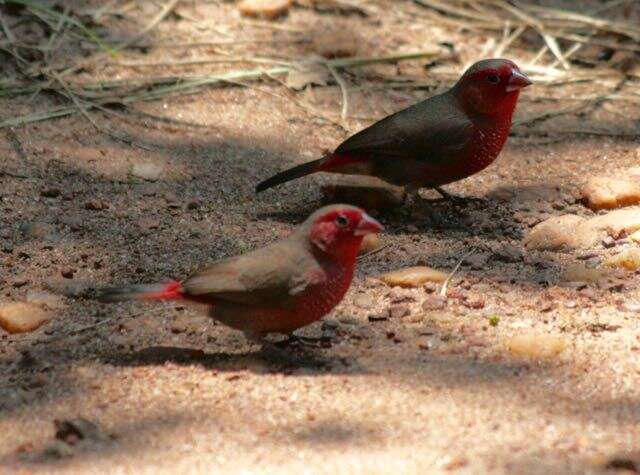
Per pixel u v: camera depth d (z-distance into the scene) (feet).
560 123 46.91
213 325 32.17
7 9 50.24
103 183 41.37
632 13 54.44
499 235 39.01
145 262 36.09
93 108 45.65
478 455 25.27
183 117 45.83
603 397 28.14
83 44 49.14
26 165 42.11
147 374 29.32
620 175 42.80
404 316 32.76
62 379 29.19
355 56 50.19
